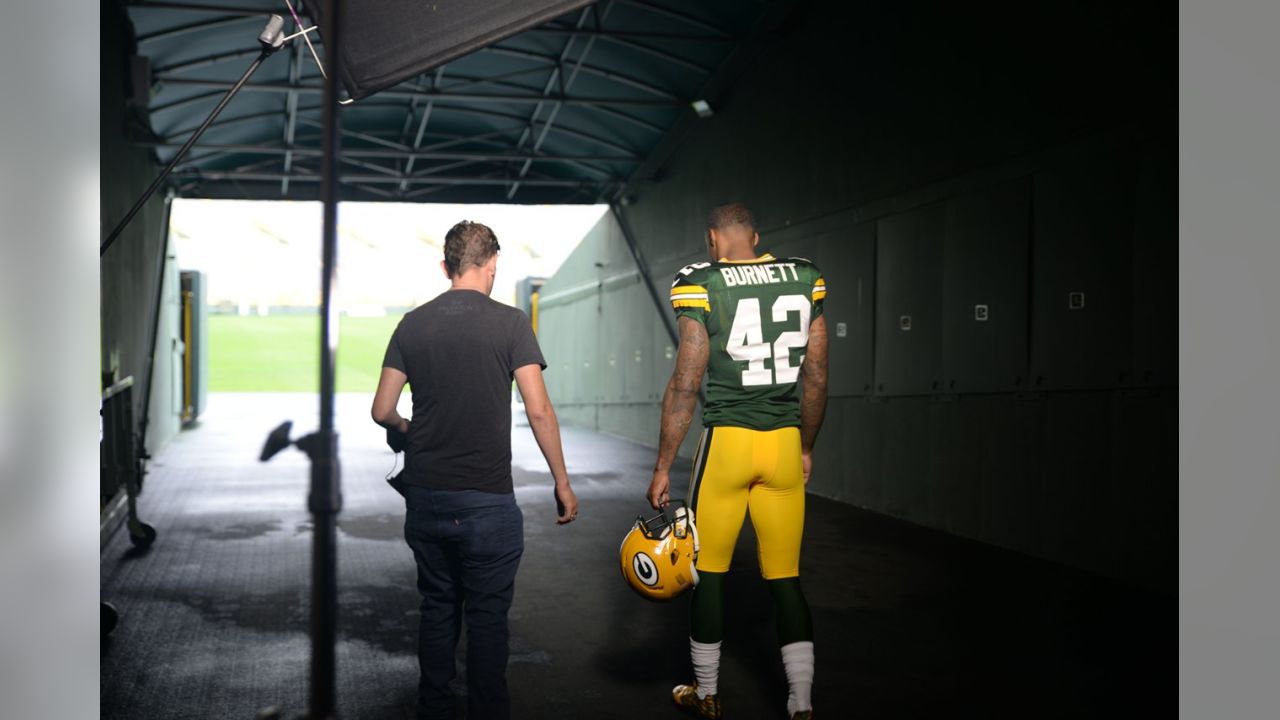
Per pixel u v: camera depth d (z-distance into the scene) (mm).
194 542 5746
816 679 3318
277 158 15047
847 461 7625
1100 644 3715
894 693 3176
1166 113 4391
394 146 13672
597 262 16875
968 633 3889
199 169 14406
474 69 11586
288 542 5762
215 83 9961
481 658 2375
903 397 6801
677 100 11297
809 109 8312
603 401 16375
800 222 8492
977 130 5934
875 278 7199
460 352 2375
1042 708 3029
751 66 9578
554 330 20906
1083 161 4980
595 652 3703
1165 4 4391
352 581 4824
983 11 5844
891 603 4383
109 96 6887
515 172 16516
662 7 9219
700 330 2773
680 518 2846
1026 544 5492
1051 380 5254
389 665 3508
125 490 6695
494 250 2547
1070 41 5059
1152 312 4500
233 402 24828
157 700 3121
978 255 5934
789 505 2801
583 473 9820
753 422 2752
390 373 2414
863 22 7348
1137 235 4598
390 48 2840
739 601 4461
